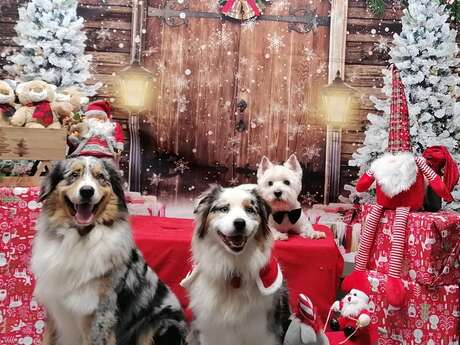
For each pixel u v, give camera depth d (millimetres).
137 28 1750
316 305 1378
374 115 1771
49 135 1268
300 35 1773
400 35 1767
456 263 1293
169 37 1758
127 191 1754
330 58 1776
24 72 1699
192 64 1764
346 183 1777
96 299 1071
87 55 1734
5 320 1228
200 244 1138
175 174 1771
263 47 1770
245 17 1761
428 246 1251
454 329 1292
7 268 1223
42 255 1088
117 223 1127
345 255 1760
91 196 1055
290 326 1082
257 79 1775
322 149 1772
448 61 1742
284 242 1413
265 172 1525
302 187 1777
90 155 1245
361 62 1777
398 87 1436
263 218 1133
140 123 1761
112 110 1751
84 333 1087
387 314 1318
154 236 1389
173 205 1771
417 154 1735
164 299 1191
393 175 1332
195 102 1772
